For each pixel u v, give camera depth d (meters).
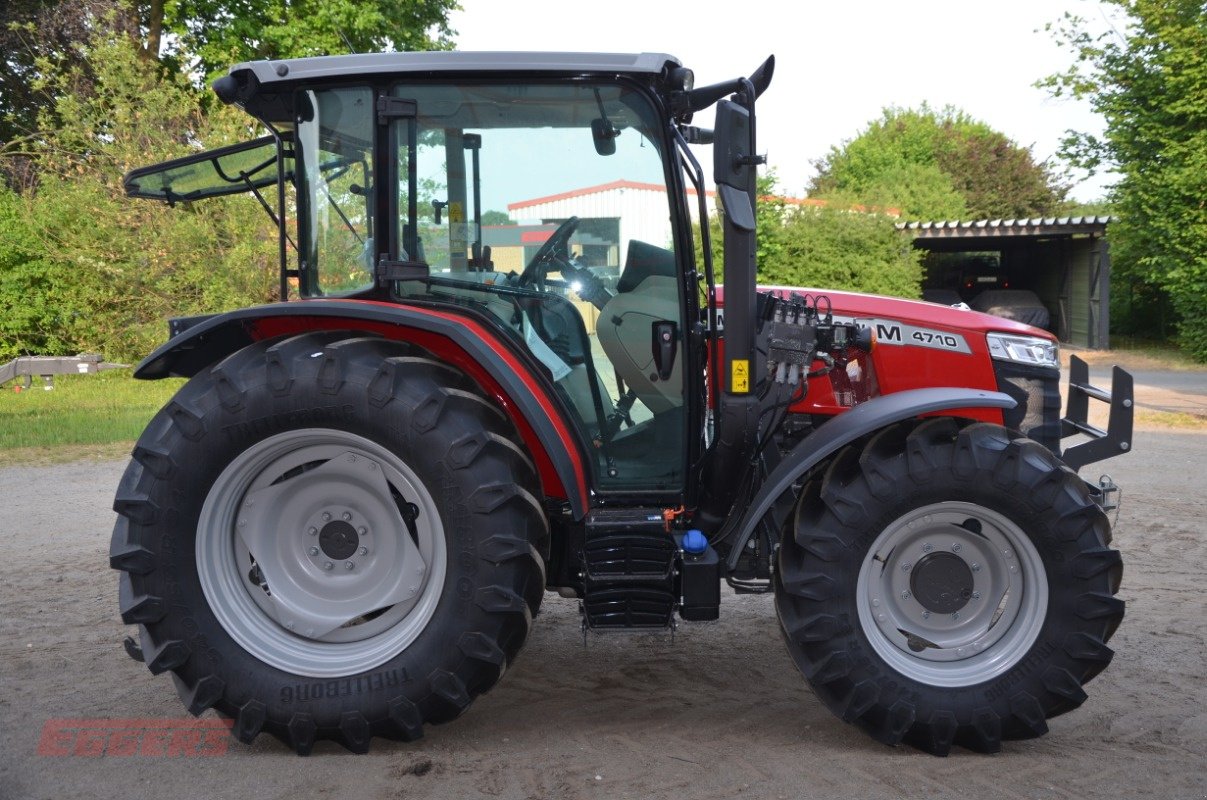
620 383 3.52
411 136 3.36
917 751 3.21
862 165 42.78
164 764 3.11
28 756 3.16
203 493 3.19
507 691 3.78
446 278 3.45
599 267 3.48
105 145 15.29
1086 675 3.20
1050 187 39.81
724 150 3.14
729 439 3.35
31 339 15.87
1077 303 22.81
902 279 18.86
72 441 9.95
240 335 3.62
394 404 3.13
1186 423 11.39
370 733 3.17
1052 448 4.12
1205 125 18.44
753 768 3.06
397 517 3.26
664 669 4.03
